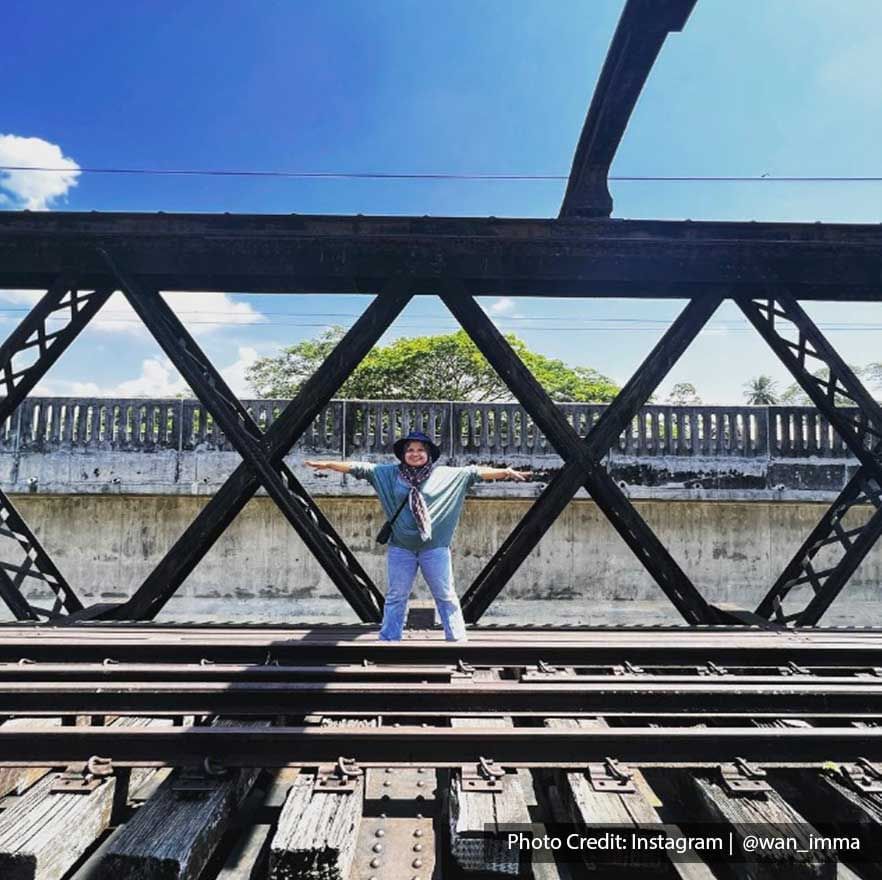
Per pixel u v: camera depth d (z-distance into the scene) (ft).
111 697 10.34
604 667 12.62
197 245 15.38
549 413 15.14
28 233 15.16
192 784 8.17
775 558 41.91
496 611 41.01
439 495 13.17
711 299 15.65
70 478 41.27
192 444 41.86
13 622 15.16
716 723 10.51
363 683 11.24
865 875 8.04
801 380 15.83
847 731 9.06
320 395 15.01
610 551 41.52
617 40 13.21
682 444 42.55
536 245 15.40
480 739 8.87
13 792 8.61
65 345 15.72
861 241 15.29
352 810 7.58
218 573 40.78
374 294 16.93
